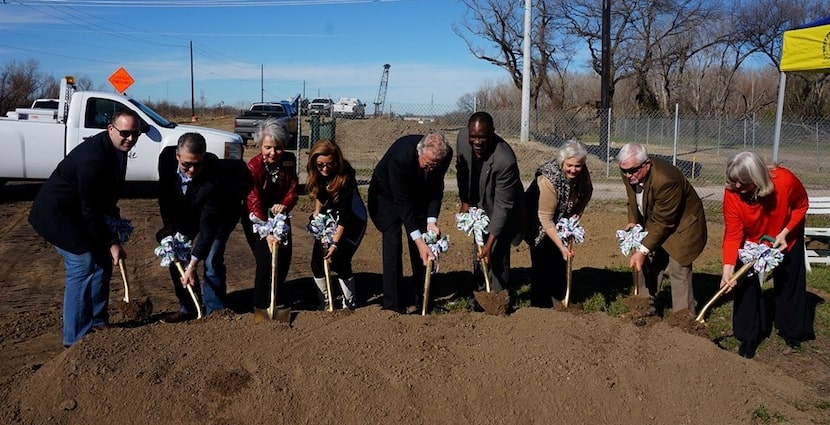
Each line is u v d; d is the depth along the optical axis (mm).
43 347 4949
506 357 4168
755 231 4945
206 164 4758
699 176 18391
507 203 5066
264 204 5227
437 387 3889
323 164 5027
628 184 5168
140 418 3670
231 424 3654
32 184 14227
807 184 17016
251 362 4008
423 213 5422
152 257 7973
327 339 4297
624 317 5023
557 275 5621
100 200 4520
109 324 5191
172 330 4324
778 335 5398
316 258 5570
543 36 33219
